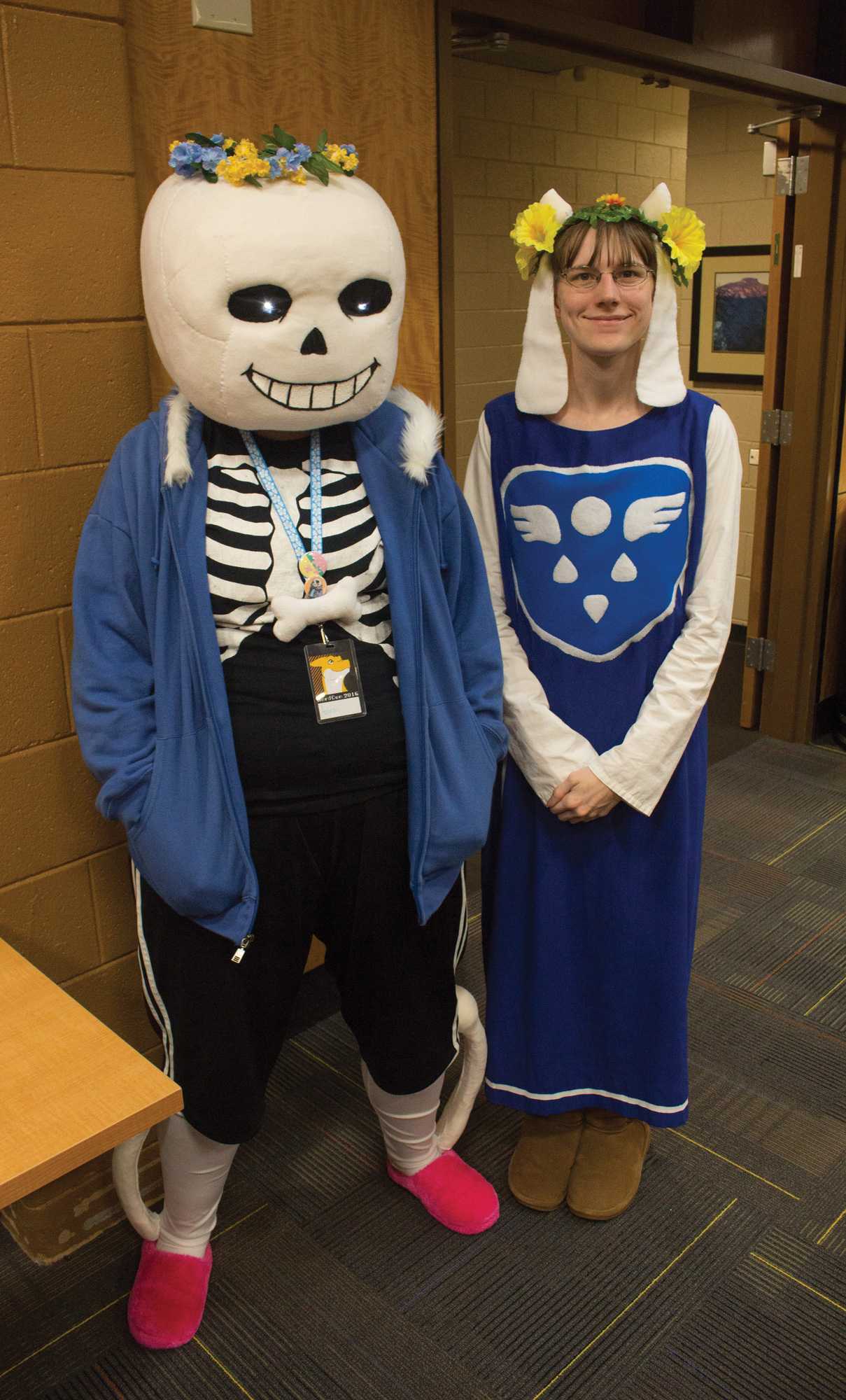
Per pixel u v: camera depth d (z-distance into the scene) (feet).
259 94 5.69
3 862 5.42
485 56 12.64
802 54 10.68
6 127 4.69
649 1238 5.94
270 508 4.55
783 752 12.37
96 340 5.19
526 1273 5.74
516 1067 5.92
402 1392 5.12
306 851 4.75
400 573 4.66
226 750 4.47
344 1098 7.07
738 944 8.65
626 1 8.48
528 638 5.45
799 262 11.32
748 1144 6.61
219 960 4.74
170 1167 5.30
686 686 5.16
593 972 5.64
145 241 4.43
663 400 5.05
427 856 4.82
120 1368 5.28
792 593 12.17
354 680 4.62
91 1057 4.03
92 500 5.35
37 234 4.89
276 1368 5.25
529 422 5.31
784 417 11.77
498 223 13.75
